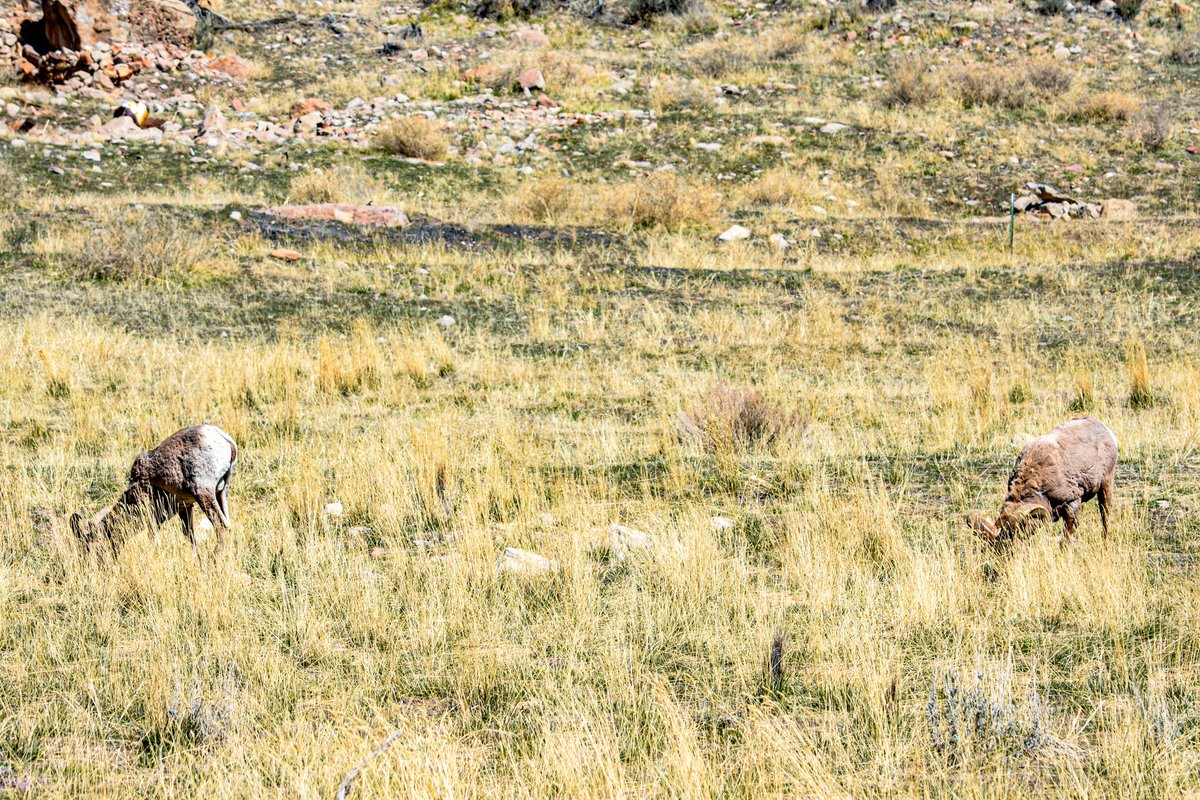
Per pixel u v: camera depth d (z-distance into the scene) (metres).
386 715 21.47
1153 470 37.84
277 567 30.56
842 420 48.47
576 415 50.06
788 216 93.62
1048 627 25.12
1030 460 28.03
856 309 70.94
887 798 17.78
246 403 51.03
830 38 144.25
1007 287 75.25
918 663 23.44
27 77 121.44
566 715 20.83
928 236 88.75
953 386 51.31
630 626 26.00
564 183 98.25
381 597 27.45
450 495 36.91
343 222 84.94
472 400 52.25
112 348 57.50
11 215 79.69
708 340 64.12
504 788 18.41
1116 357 60.00
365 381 54.34
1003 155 110.00
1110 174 106.12
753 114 120.12
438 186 100.75
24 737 20.52
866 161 108.81
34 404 49.09
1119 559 27.34
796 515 33.41
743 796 17.91
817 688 22.38
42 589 28.55
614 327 66.62
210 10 145.75
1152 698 19.86
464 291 72.81
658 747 19.98
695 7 155.00
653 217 90.81
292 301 68.75
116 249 71.50
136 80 123.19
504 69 129.62
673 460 40.78
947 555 28.33
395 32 149.12
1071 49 137.00
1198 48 134.75
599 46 147.25
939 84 124.56
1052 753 18.95
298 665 24.20
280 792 18.02
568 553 29.84
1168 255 81.06
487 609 26.92
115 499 36.78
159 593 27.34
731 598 27.27
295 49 141.00
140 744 20.50
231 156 103.75
